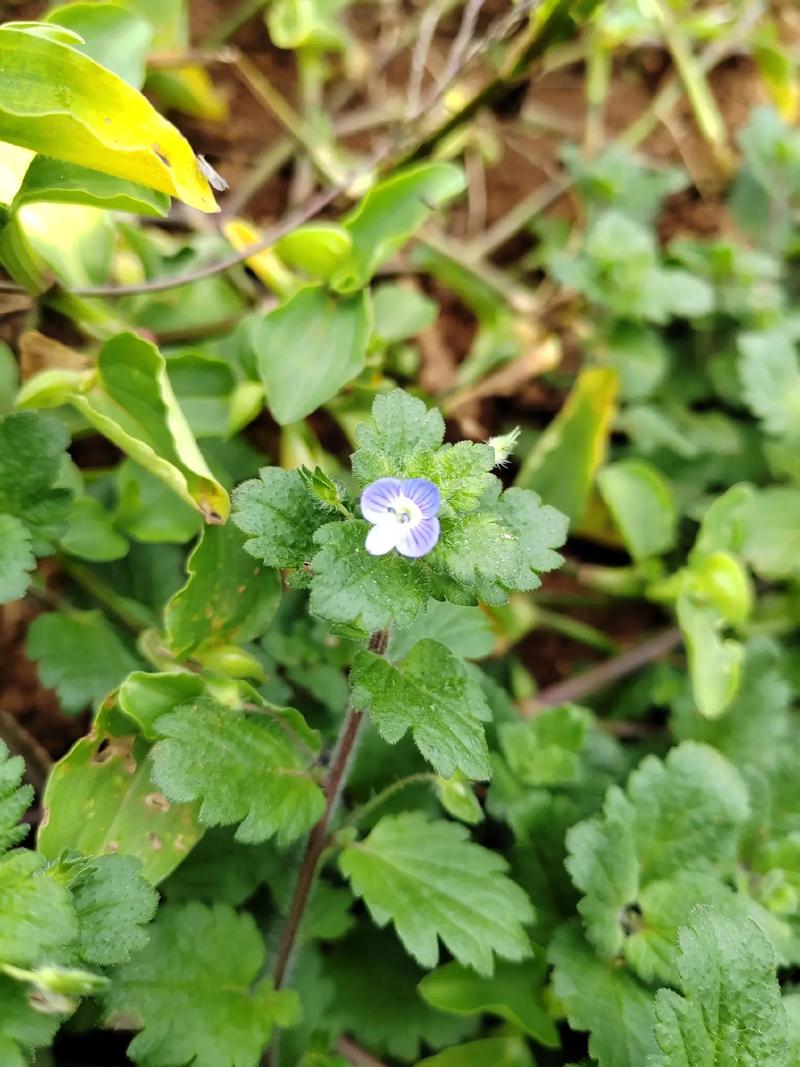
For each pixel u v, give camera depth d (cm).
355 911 13
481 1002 11
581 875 11
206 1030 10
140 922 9
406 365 17
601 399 16
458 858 11
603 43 19
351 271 13
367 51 20
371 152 19
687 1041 9
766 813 13
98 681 12
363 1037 12
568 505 16
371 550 9
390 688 9
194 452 11
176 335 15
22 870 8
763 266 18
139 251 14
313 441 15
